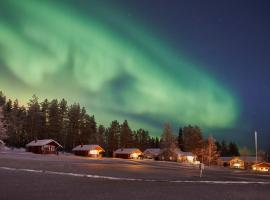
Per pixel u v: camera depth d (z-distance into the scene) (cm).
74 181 3272
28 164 5525
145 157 16000
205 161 15500
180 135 19500
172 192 2786
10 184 2778
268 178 5744
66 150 16038
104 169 5494
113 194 2498
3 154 9038
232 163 16338
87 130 16700
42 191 2480
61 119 15950
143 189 2888
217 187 3388
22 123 15438
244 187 3547
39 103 15788
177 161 14938
